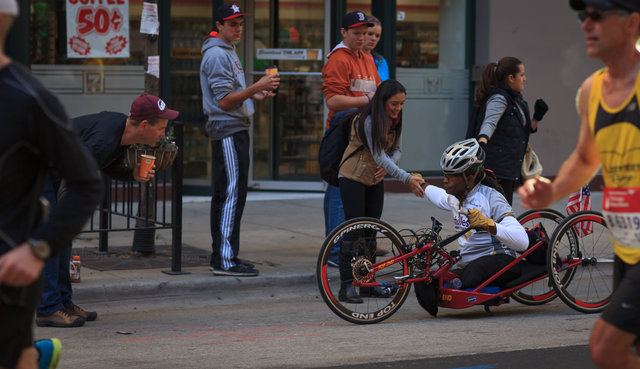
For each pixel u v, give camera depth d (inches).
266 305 422.6
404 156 785.6
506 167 458.0
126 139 331.9
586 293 416.2
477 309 414.9
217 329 366.0
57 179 331.6
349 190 406.9
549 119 803.4
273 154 773.3
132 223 601.0
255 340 343.9
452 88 795.4
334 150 413.4
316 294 450.6
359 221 374.3
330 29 747.4
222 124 439.5
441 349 328.5
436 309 388.2
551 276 389.1
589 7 201.0
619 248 212.2
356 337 349.7
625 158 206.4
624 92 205.8
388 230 379.2
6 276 163.0
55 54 679.7
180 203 449.1
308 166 768.3
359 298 379.9
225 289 440.5
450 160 373.1
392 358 314.2
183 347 331.0
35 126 164.9
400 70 776.3
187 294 433.1
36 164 169.9
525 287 422.0
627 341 201.5
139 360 309.9
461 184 375.9
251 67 754.8
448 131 797.9
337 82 468.8
